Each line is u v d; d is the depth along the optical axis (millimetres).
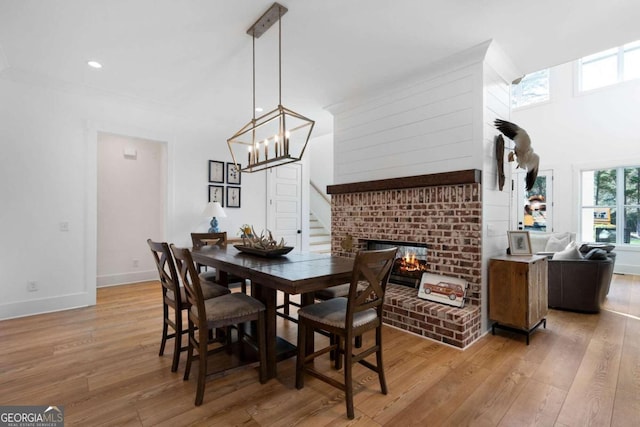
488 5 2277
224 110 4555
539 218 6570
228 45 2812
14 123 3375
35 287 3490
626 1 2225
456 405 1847
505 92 3365
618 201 5855
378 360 1980
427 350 2580
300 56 3008
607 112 5852
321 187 8328
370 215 3771
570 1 2229
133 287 4785
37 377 2133
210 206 4711
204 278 3127
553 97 6410
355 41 2748
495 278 2883
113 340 2758
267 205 5820
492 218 3051
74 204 3748
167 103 4246
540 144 6562
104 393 1952
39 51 2900
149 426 1662
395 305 3096
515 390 1998
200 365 1863
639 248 5605
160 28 2549
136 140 5234
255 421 1707
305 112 4586
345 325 1804
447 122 3121
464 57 2949
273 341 2166
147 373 2195
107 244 4953
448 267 3053
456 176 2895
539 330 3023
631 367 2287
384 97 3695
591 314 3521
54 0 2193
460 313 2680
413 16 2400
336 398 1919
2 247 3305
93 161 3893
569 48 2865
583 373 2205
